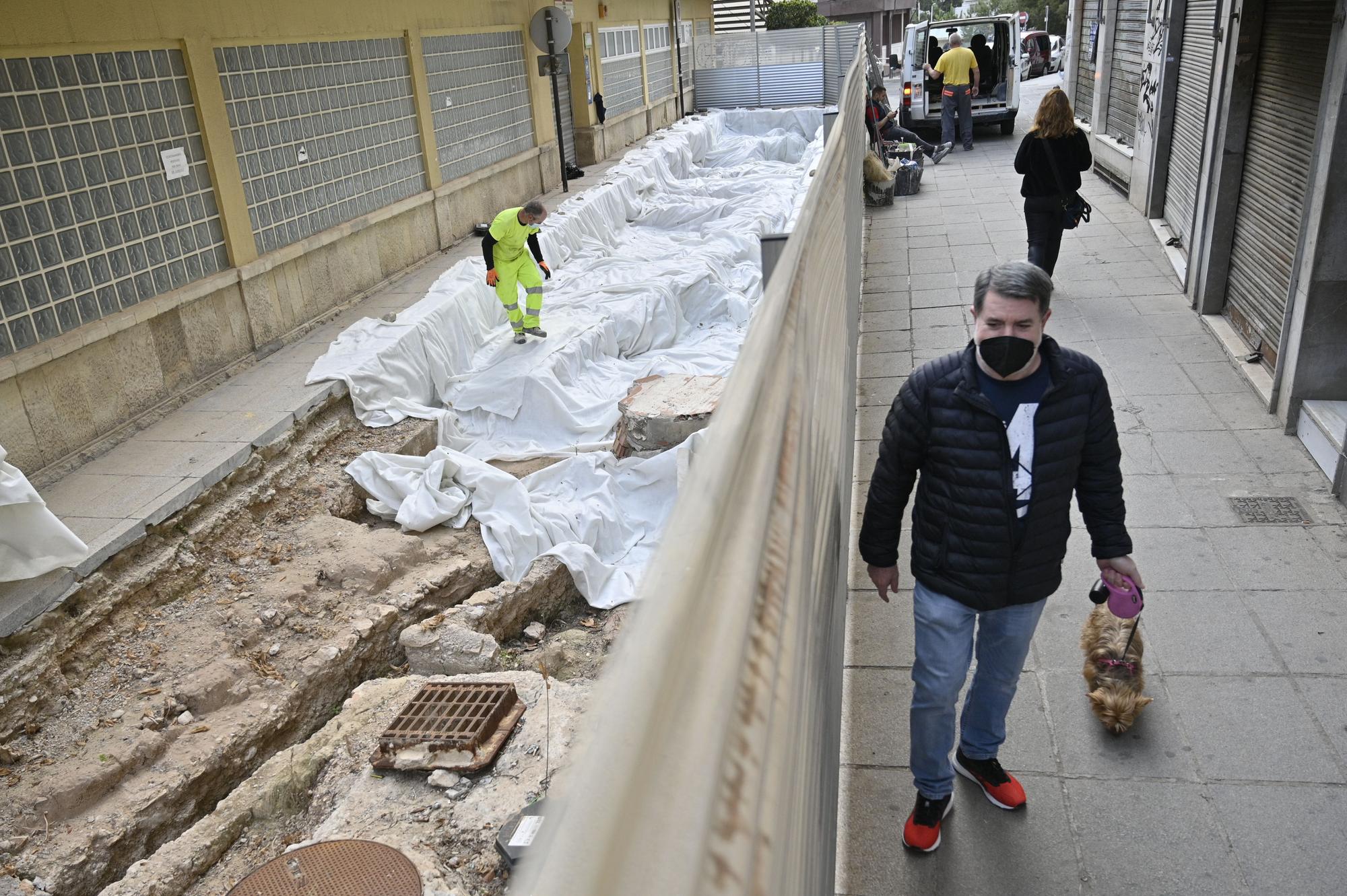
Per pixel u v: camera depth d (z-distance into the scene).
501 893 3.50
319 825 3.98
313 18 9.27
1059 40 40.50
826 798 2.15
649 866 0.58
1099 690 3.72
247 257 8.22
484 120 13.54
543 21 14.05
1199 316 7.98
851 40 24.97
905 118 20.17
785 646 1.13
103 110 6.75
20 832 4.02
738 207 13.96
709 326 10.34
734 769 0.79
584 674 5.41
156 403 7.22
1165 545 4.91
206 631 5.28
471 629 5.40
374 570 5.88
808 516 1.65
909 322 8.55
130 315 6.87
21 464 6.06
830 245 3.08
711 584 0.80
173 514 5.80
